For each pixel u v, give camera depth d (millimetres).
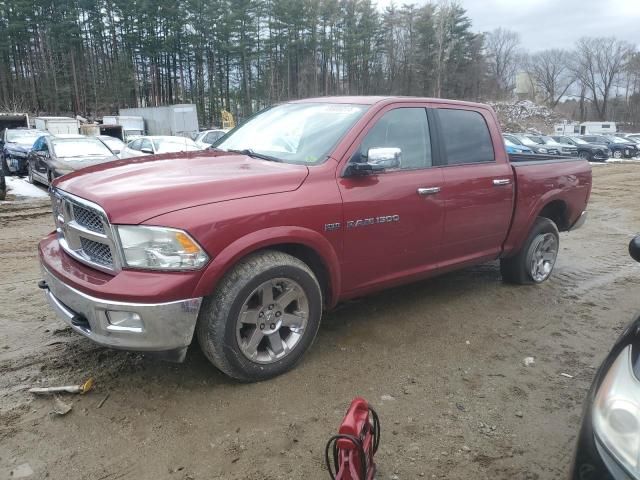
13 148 17625
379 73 75812
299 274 3406
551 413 3236
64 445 2789
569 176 5672
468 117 4762
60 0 66125
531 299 5242
